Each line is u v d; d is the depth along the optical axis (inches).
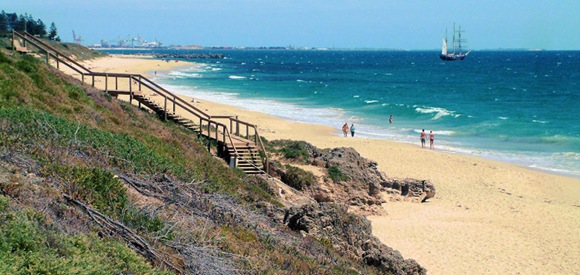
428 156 1302.9
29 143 466.0
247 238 446.6
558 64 7465.6
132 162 520.4
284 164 873.5
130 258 322.0
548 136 1664.6
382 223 815.1
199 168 652.1
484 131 1760.6
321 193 831.1
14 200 336.8
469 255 710.5
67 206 361.7
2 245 275.7
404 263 532.1
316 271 429.1
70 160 461.4
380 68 6343.5
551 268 684.7
